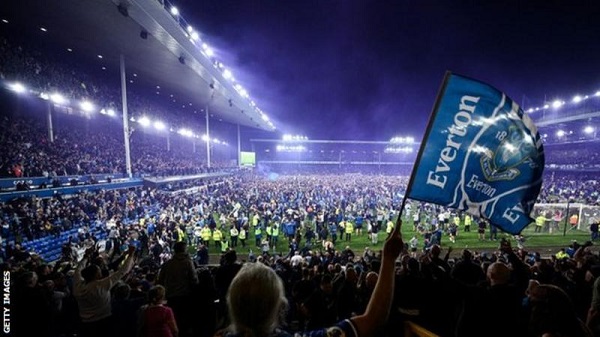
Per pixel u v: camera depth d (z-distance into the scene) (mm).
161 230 19188
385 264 1727
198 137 64000
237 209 28094
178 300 5582
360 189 43812
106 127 43000
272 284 1203
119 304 5359
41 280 6746
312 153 102438
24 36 28156
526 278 4609
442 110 2830
